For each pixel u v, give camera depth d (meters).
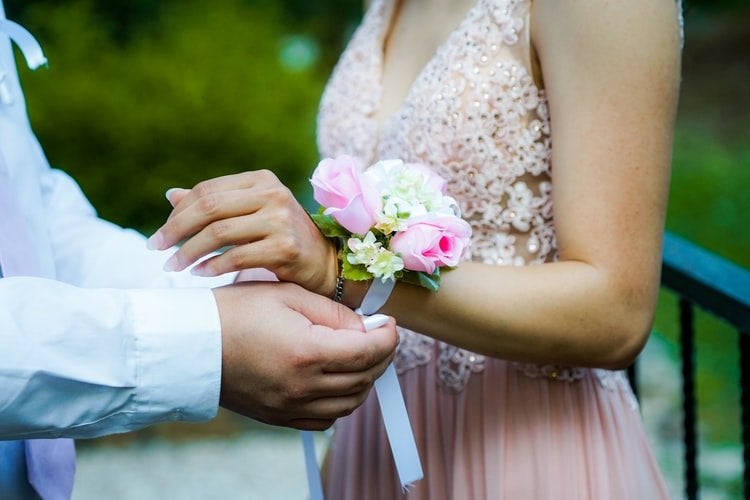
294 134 5.50
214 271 1.21
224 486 3.72
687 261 1.80
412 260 1.22
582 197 1.33
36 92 5.23
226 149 5.41
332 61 7.95
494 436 1.47
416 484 1.54
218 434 4.22
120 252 1.54
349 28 8.23
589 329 1.33
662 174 1.33
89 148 5.27
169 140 5.33
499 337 1.33
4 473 1.30
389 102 1.66
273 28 6.05
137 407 1.17
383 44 1.72
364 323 1.22
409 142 1.51
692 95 8.92
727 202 6.70
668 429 4.04
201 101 5.34
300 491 3.70
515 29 1.42
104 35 5.66
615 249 1.32
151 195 5.34
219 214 1.19
